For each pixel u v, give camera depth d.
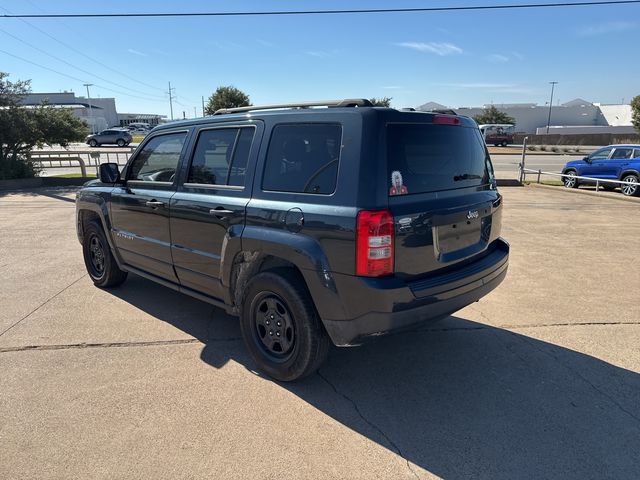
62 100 75.56
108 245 5.30
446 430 2.96
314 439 2.86
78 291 5.48
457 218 3.37
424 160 3.24
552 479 2.53
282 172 3.40
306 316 3.22
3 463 2.62
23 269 6.37
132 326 4.48
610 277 6.02
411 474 2.57
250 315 3.61
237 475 2.55
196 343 4.14
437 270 3.29
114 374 3.59
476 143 3.81
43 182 16.89
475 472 2.59
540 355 3.95
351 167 2.99
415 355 3.96
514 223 9.76
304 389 3.42
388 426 3.00
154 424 2.98
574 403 3.25
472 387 3.46
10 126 16.22
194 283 4.23
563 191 15.48
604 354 3.96
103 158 28.17
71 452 2.72
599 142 54.38
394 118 3.08
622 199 13.20
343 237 2.96
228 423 3.01
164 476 2.54
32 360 3.79
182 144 4.31
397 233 2.96
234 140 3.81
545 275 6.11
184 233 4.16
